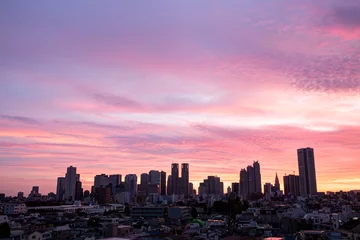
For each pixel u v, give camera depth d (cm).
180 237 9788
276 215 17212
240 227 12144
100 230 12875
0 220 16038
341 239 8462
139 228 14450
